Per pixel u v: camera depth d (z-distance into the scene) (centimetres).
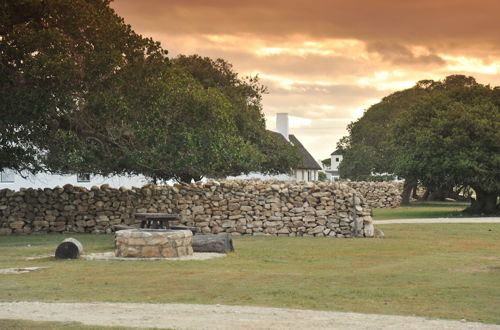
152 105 2595
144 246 1786
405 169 4078
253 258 1836
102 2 2706
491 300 1204
